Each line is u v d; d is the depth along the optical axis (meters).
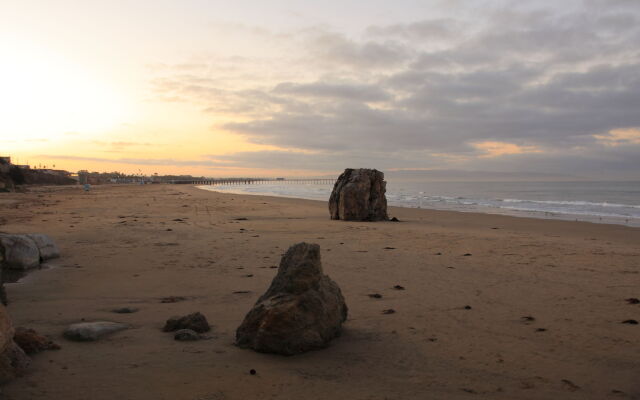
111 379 4.21
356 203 23.70
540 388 4.26
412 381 4.37
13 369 4.25
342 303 6.05
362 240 15.70
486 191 84.12
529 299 7.77
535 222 23.59
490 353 5.18
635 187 111.56
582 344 5.51
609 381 4.44
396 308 7.19
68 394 3.88
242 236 16.41
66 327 5.99
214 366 4.60
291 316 5.09
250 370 4.50
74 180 112.62
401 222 23.31
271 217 25.16
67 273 9.91
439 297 7.91
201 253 12.55
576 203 45.78
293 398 3.91
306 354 5.06
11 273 9.91
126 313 6.83
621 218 28.34
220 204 36.16
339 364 4.78
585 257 12.18
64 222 20.27
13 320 6.36
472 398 4.02
